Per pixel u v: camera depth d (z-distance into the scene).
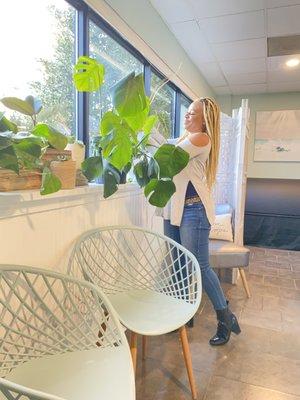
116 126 1.21
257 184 4.45
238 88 4.62
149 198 1.38
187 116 1.80
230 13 2.45
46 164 1.06
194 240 1.73
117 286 1.54
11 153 0.85
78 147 1.42
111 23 1.82
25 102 1.00
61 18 1.58
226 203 3.04
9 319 1.05
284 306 2.37
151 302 1.41
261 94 4.89
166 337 1.92
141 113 1.26
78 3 1.63
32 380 0.88
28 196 1.07
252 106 4.95
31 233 1.14
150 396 1.42
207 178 1.79
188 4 2.32
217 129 1.77
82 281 1.10
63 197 1.27
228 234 2.67
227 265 2.40
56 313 1.24
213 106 1.74
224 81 4.28
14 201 1.03
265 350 1.80
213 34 2.83
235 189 2.85
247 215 4.25
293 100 4.75
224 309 1.82
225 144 2.94
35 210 1.14
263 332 1.99
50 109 1.41
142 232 1.81
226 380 1.54
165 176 1.35
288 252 3.92
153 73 2.68
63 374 0.91
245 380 1.54
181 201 1.74
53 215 1.25
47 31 1.49
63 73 1.62
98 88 1.40
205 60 3.48
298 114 4.72
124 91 1.18
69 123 1.69
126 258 1.67
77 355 1.00
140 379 1.54
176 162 1.35
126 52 2.20
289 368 1.64
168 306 1.37
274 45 3.06
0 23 1.23
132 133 1.26
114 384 0.87
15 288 1.02
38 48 1.44
